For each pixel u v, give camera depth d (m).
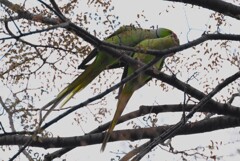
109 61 11.11
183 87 10.53
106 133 10.98
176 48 9.03
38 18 8.93
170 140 9.68
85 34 8.48
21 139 11.28
